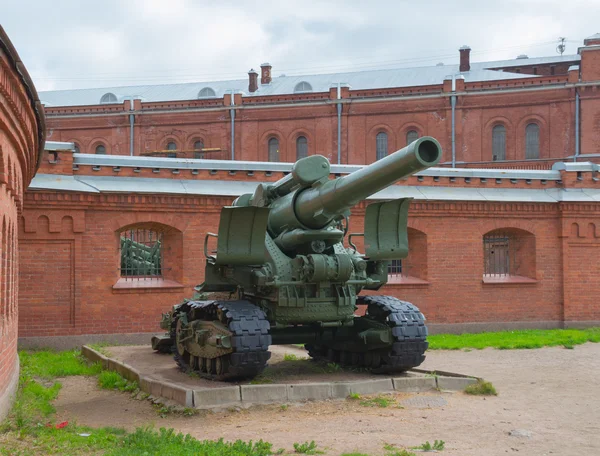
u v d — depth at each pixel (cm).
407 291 2098
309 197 1115
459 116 4850
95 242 1878
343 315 1183
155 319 1925
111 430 876
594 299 2197
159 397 1086
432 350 1688
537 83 4728
